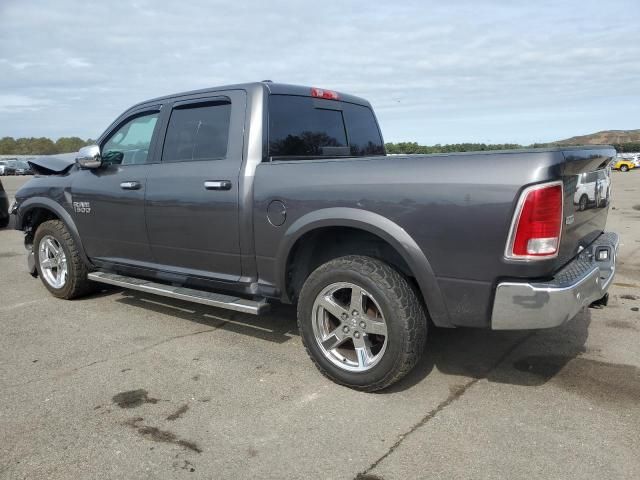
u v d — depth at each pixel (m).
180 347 4.14
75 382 3.54
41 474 2.55
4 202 10.89
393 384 3.33
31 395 3.36
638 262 6.96
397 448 2.72
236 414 3.09
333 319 3.53
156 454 2.70
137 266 4.66
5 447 2.78
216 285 4.07
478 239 2.82
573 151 2.90
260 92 3.87
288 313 4.98
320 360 3.46
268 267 3.73
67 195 5.13
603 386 3.38
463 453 2.67
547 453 2.65
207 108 4.12
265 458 2.65
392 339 3.12
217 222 3.90
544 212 2.67
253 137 3.80
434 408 3.13
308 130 4.26
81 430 2.94
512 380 3.48
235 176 3.78
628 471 2.50
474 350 3.99
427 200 2.95
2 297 5.66
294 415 3.07
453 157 2.92
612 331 4.34
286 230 3.53
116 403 3.24
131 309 5.15
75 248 5.23
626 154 51.28
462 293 2.94
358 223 3.19
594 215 3.53
